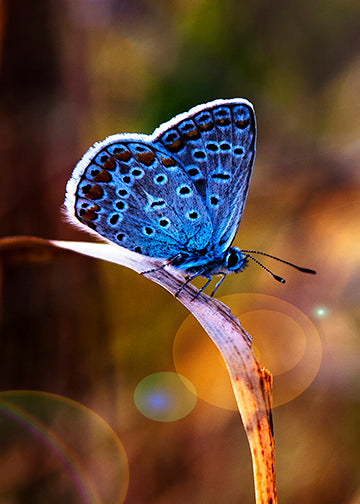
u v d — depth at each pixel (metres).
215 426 0.19
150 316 0.19
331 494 0.19
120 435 0.18
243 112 0.19
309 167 0.20
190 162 0.19
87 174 0.18
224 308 0.17
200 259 0.19
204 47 0.20
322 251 0.20
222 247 0.19
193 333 0.19
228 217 0.19
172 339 0.19
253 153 0.19
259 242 0.20
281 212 0.20
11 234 0.18
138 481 0.18
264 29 0.21
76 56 0.19
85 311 0.19
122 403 0.19
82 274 0.19
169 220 0.19
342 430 0.19
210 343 0.19
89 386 0.18
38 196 0.18
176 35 0.20
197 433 0.19
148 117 0.20
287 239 0.20
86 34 0.19
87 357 0.18
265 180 0.20
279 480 0.19
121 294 0.19
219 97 0.21
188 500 0.18
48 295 0.18
